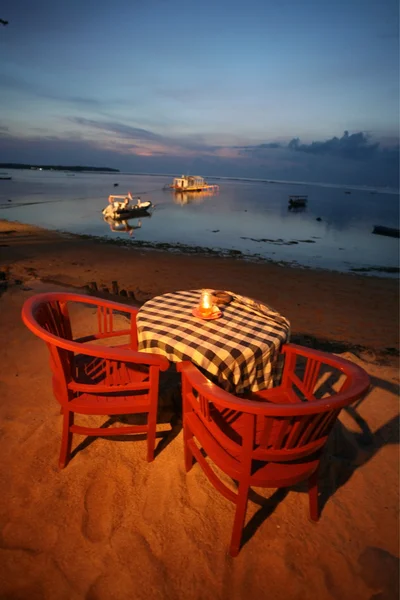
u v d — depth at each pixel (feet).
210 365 6.31
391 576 5.86
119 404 6.85
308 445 5.62
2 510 6.56
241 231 84.79
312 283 37.50
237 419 6.76
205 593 5.53
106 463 7.63
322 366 12.53
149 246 57.52
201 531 6.41
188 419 6.88
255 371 6.86
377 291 35.24
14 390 9.97
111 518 6.52
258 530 6.53
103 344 13.11
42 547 6.00
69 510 6.61
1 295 18.25
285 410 4.66
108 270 38.34
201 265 43.98
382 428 9.46
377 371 12.50
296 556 6.13
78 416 9.01
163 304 8.62
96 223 87.30
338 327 24.90
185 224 94.32
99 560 5.85
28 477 7.23
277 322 7.85
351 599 5.57
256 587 5.65
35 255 43.86
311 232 88.07
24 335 13.37
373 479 7.84
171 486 7.20
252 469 5.80
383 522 6.86
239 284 35.81
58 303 8.40
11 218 86.69
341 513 6.98
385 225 108.88
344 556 6.17
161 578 5.67
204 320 7.69
